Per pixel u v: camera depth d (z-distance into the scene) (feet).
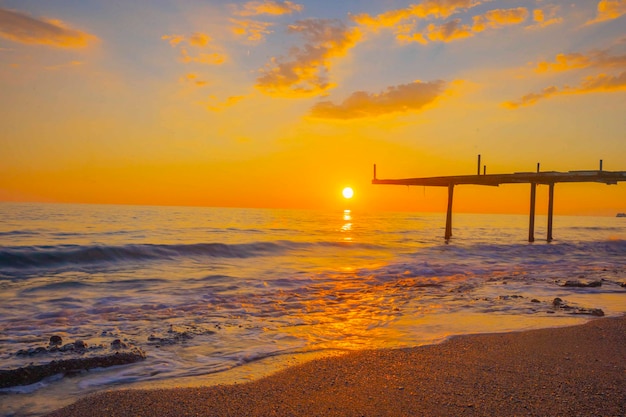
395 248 76.38
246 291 35.60
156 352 19.20
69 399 14.12
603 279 43.83
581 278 44.73
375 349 19.93
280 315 27.27
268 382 15.75
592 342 20.98
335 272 47.32
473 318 26.43
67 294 33.53
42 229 98.22
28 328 23.34
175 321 25.21
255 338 21.80
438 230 143.74
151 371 16.83
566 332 22.84
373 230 133.49
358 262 58.23
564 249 79.77
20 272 45.03
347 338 21.97
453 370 16.97
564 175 74.33
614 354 19.10
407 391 14.85
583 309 28.66
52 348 18.72
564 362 17.92
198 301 31.24
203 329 23.31
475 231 142.92
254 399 14.21
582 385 15.31
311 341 21.35
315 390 14.98
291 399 14.21
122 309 28.40
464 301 31.89
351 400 14.12
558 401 13.89
